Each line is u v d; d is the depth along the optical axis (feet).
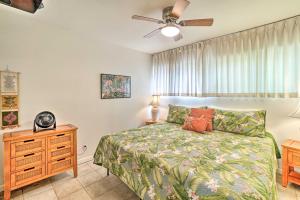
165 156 5.57
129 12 7.25
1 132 7.29
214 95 10.35
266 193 3.74
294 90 7.59
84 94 10.18
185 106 11.80
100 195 6.86
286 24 7.73
